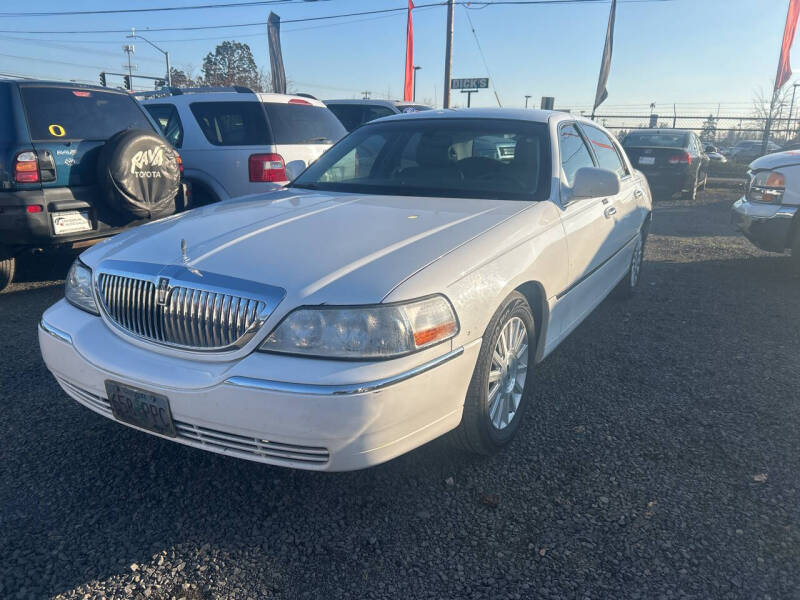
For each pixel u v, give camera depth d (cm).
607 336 481
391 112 1198
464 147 382
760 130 2405
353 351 223
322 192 371
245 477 284
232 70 5350
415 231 279
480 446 287
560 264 337
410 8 2061
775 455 308
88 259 286
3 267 532
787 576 228
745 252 830
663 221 1110
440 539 246
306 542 243
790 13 2038
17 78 515
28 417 332
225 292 234
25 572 223
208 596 216
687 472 293
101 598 214
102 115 559
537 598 217
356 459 228
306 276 235
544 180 357
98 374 256
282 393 220
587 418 345
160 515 257
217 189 665
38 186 497
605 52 2025
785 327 509
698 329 502
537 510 264
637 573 228
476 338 258
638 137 1470
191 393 232
